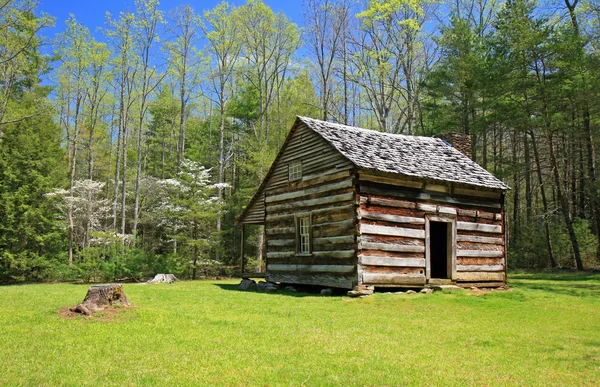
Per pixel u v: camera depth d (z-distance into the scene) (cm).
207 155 4600
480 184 1655
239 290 1675
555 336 852
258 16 3494
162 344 720
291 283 1711
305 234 1681
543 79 2648
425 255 1520
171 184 2884
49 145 3120
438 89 3156
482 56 3183
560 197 3086
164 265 2583
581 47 2558
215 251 3212
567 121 2633
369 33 3538
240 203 3444
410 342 771
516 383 555
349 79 3641
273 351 682
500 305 1226
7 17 2211
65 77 3284
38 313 971
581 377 588
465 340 801
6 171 2834
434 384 543
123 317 922
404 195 1508
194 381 543
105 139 4669
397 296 1332
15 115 2683
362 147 1594
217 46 3434
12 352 666
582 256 2861
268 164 3084
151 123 5178
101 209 3144
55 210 3106
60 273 2548
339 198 1493
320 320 962
